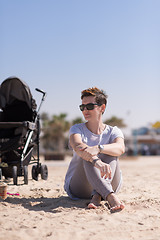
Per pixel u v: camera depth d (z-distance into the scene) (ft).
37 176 19.49
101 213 9.47
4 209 9.81
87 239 7.18
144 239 7.32
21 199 12.09
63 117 114.32
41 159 74.95
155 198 12.71
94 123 10.81
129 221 8.75
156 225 8.54
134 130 96.84
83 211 9.57
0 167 18.99
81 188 11.19
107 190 9.70
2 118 20.84
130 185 17.13
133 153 94.63
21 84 19.52
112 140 10.87
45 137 112.47
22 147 19.21
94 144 10.76
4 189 11.56
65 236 7.29
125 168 35.86
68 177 11.68
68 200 11.54
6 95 20.33
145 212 9.84
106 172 9.45
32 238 7.11
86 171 9.98
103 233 7.62
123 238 7.37
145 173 26.55
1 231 7.50
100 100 10.72
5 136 18.43
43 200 12.00
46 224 8.23
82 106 10.77
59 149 108.58
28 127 17.28
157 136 110.01
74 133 10.63
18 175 17.48
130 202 11.23
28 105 19.81
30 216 9.02
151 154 115.65
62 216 9.09
